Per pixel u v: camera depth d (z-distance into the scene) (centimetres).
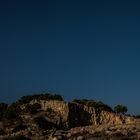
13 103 15638
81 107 13625
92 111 13675
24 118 12912
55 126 12712
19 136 9719
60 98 15775
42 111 13675
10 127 11994
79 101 15512
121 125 9456
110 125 9588
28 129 11631
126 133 8406
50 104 13938
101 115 13738
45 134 10038
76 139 8312
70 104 13512
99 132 8831
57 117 13150
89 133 8881
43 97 15725
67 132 9344
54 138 8594
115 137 8119
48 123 12712
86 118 13475
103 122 13562
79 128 9794
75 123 13188
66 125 12975
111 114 13712
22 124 12262
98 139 8088
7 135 10581
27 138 9669
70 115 13262
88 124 13350
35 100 14688
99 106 15162
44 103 14138
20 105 14925
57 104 13700
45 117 13038
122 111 15175
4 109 15862
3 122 12450
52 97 15750
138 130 8631
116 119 13488
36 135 10000
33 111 13675
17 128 11850
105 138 8088
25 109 14038
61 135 8838
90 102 15325
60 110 13475
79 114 13438
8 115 13125
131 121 13138
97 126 9688
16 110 13962
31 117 12938
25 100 15688
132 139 7869
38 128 12006
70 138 8588
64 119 13125
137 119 13225
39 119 12756
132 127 9006
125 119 13400
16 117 13088
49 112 13562
